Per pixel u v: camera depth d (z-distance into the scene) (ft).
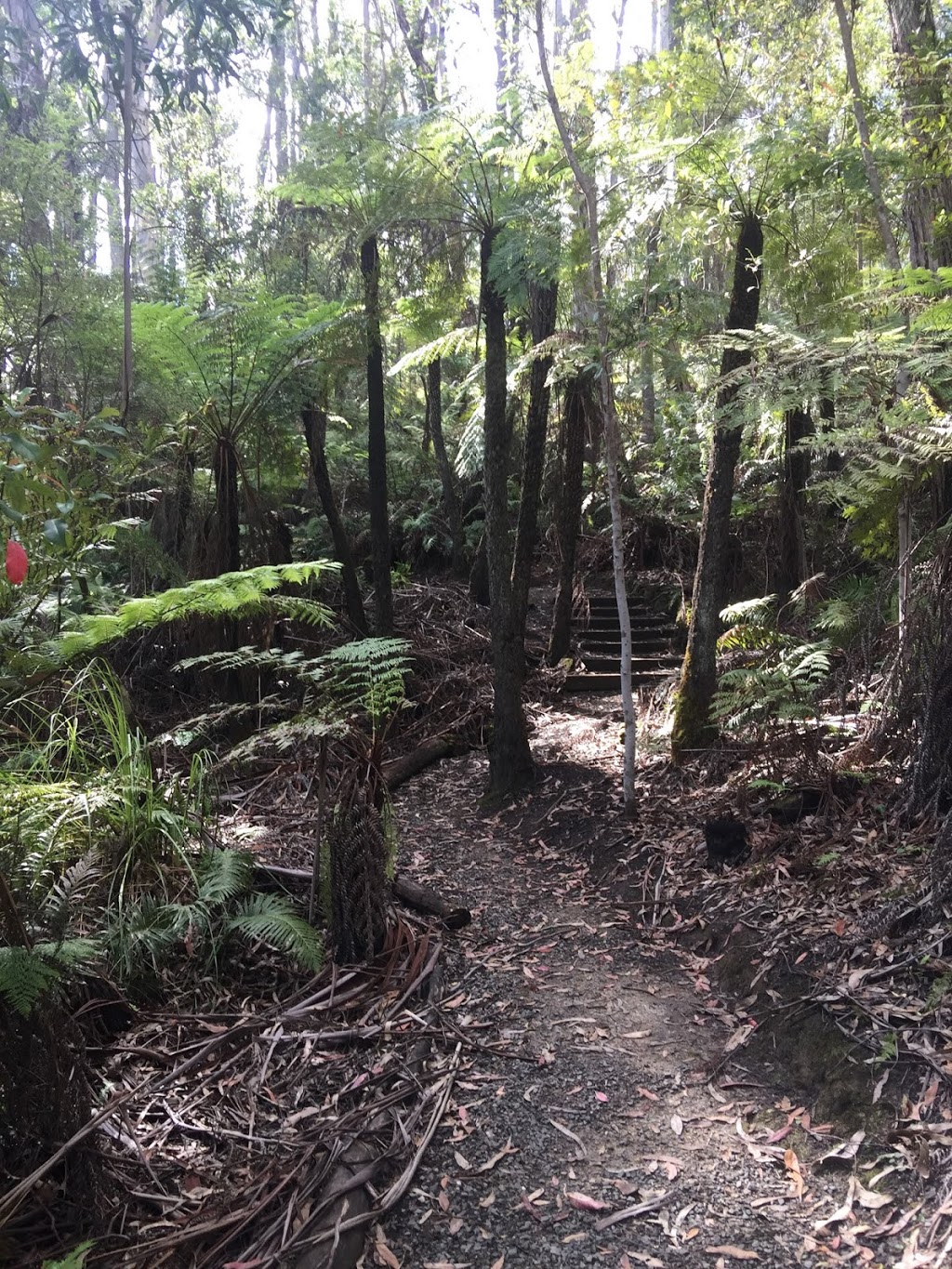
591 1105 9.00
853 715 15.44
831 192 16.85
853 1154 7.86
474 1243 7.38
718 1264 7.02
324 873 11.84
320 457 26.45
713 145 15.96
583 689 26.22
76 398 23.85
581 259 16.84
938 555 13.25
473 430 32.01
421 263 23.24
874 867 11.57
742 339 15.88
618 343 16.63
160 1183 7.86
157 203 38.34
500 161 18.33
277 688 22.48
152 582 22.97
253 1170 8.08
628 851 14.90
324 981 11.26
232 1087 9.25
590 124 17.62
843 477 16.40
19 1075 7.24
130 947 10.62
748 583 28.89
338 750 12.66
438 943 12.34
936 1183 7.24
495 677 18.92
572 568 28.09
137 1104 8.87
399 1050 9.88
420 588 33.45
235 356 22.30
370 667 12.16
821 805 13.67
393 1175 8.10
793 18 18.35
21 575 8.05
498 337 18.38
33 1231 7.18
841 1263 6.86
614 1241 7.32
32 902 8.82
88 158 34.24
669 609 30.01
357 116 19.98
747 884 12.50
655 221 17.08
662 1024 10.39
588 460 36.58
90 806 11.12
